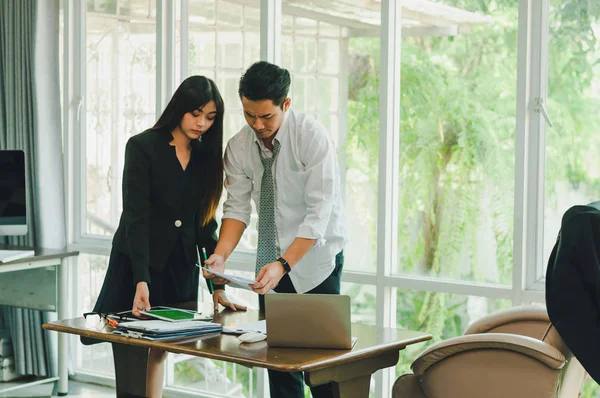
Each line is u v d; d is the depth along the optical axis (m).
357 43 3.94
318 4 4.03
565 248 2.57
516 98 3.50
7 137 4.81
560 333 2.54
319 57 4.05
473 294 3.62
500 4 3.56
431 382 2.83
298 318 2.48
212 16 4.36
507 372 2.67
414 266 3.83
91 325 2.79
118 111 4.72
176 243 3.17
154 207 3.13
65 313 4.57
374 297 3.95
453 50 3.69
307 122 3.02
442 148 3.73
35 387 4.78
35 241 4.80
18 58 4.73
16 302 4.69
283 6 4.14
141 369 2.74
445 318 3.76
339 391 2.47
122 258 3.19
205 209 3.20
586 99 3.39
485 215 3.63
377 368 2.58
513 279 3.51
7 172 4.41
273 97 2.85
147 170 3.09
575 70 3.41
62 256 4.51
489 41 3.60
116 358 2.80
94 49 4.80
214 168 3.16
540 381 2.62
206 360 4.48
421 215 3.80
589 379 3.27
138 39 4.62
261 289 2.78
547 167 3.49
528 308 3.00
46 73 4.71
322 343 2.48
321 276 3.09
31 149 4.75
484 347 2.70
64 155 4.89
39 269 4.60
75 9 4.86
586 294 2.53
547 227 3.50
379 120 3.83
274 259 3.13
